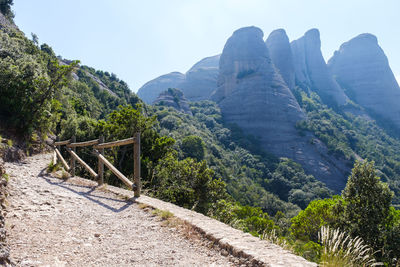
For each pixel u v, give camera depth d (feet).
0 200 13.89
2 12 206.08
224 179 270.67
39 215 14.20
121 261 10.15
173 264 10.20
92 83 314.35
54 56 271.90
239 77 560.61
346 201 76.33
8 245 9.59
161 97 553.23
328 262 9.98
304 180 330.95
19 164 33.91
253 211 94.38
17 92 52.47
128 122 63.87
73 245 11.07
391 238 64.23
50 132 74.28
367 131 568.00
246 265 9.89
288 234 88.94
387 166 408.05
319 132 428.97
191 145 263.29
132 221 15.49
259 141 437.17
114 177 35.94
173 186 50.19
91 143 27.71
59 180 27.17
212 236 12.51
